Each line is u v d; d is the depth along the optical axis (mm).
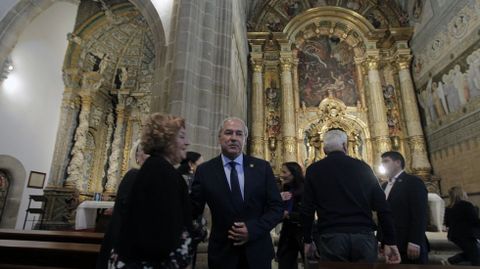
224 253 2129
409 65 14008
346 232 2365
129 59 12945
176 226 1453
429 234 6242
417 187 2957
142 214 1425
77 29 11062
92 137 12016
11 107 8984
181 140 1834
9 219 8828
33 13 7363
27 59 9555
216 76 5762
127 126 12750
